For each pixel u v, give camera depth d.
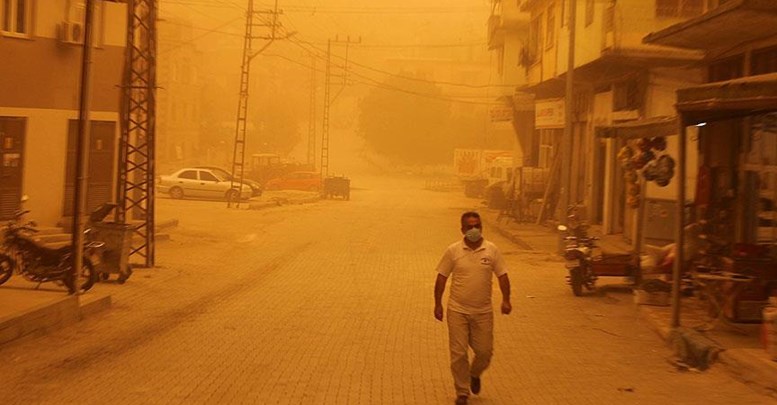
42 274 14.48
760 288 11.92
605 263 16.80
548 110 35.62
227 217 36.31
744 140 16.42
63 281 14.02
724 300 12.05
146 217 19.38
